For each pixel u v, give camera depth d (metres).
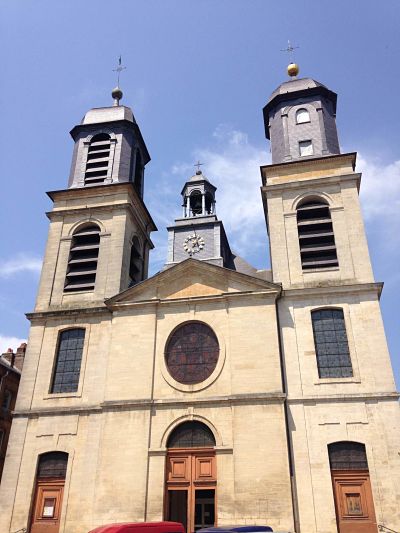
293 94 29.33
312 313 22.39
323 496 18.59
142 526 11.20
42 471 21.27
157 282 23.92
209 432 20.53
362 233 23.94
